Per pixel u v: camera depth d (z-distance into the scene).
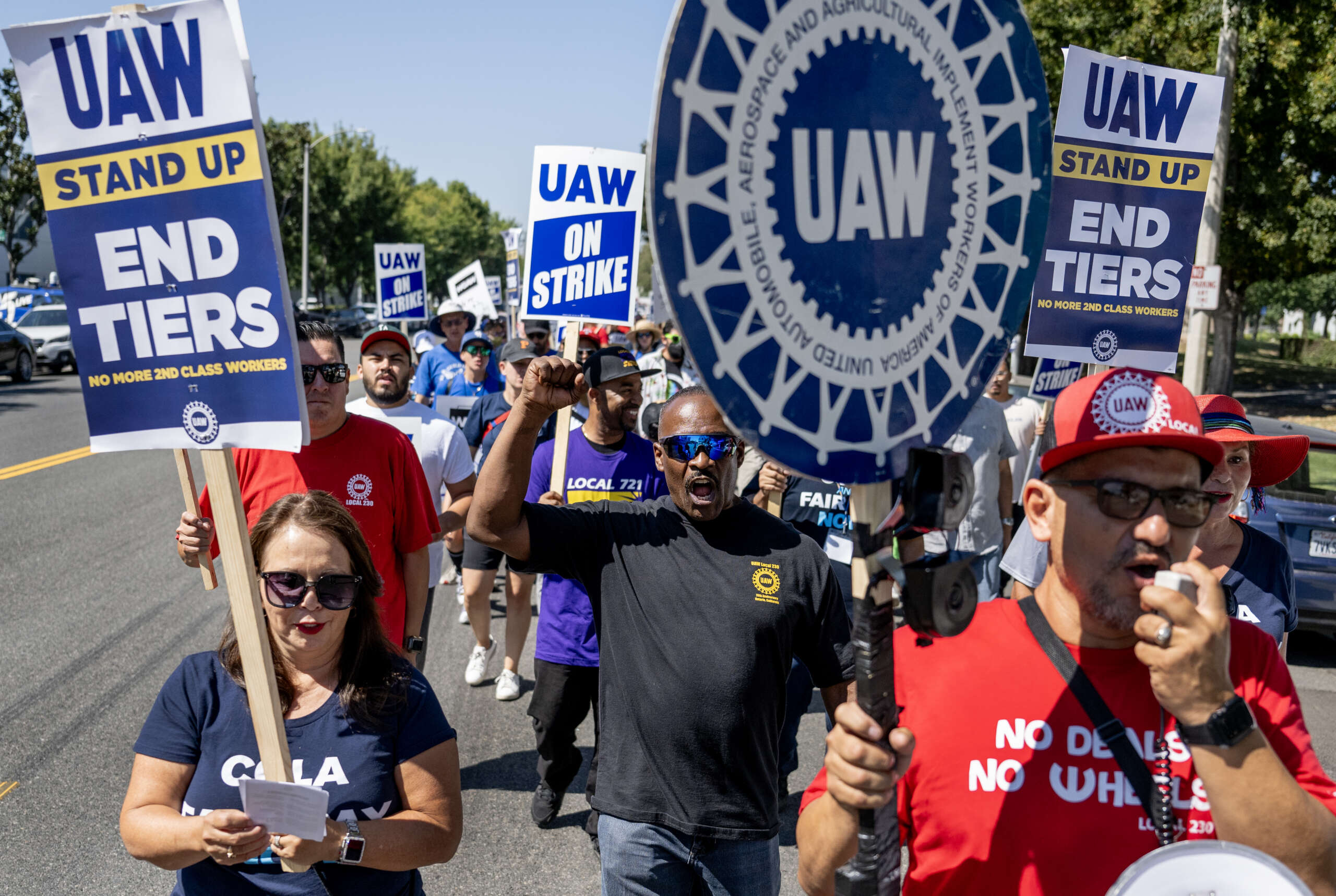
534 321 9.00
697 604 2.76
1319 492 6.80
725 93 1.27
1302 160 20.45
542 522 2.81
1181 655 1.42
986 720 1.70
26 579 8.31
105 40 2.13
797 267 1.34
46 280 49.62
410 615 4.12
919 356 1.48
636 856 2.75
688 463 2.80
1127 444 1.61
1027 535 3.09
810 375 1.36
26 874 3.99
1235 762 1.42
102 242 2.20
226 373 2.17
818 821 1.71
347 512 2.38
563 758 4.40
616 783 2.80
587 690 4.27
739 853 2.76
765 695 2.75
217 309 2.16
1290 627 3.22
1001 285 1.57
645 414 4.79
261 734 2.15
